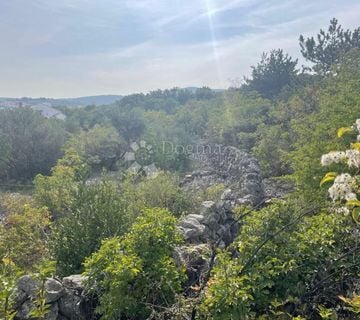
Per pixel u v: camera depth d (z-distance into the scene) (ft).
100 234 23.45
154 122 117.39
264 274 14.21
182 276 15.35
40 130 86.22
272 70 123.54
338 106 38.19
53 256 22.95
